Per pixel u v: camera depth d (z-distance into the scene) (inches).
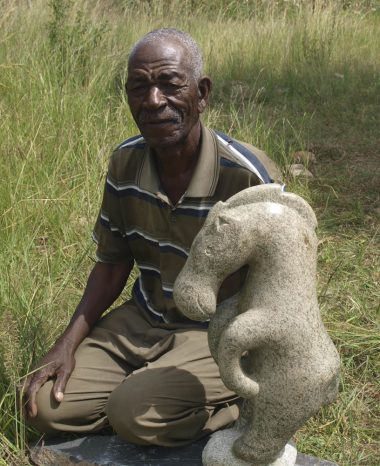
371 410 109.3
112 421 92.0
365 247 153.9
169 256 99.3
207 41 283.4
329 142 207.5
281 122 219.3
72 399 96.2
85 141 168.7
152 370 93.6
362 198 176.4
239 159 95.4
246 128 187.8
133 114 91.7
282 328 76.7
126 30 279.3
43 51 220.2
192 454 92.7
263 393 79.3
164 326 101.7
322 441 102.6
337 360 79.8
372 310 132.3
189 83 90.0
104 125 184.1
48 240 150.3
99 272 107.2
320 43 283.7
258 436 81.3
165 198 96.3
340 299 135.6
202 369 94.9
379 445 102.7
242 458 83.1
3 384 104.0
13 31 237.1
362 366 118.3
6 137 171.0
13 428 100.3
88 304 105.3
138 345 101.2
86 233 147.7
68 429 97.0
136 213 100.7
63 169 167.8
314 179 183.8
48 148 170.1
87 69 219.5
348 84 254.2
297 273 77.3
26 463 94.3
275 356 78.1
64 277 133.6
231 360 77.0
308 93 248.5
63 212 152.9
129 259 108.0
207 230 78.8
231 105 207.6
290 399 78.5
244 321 76.6
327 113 230.2
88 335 104.4
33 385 96.7
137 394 90.8
